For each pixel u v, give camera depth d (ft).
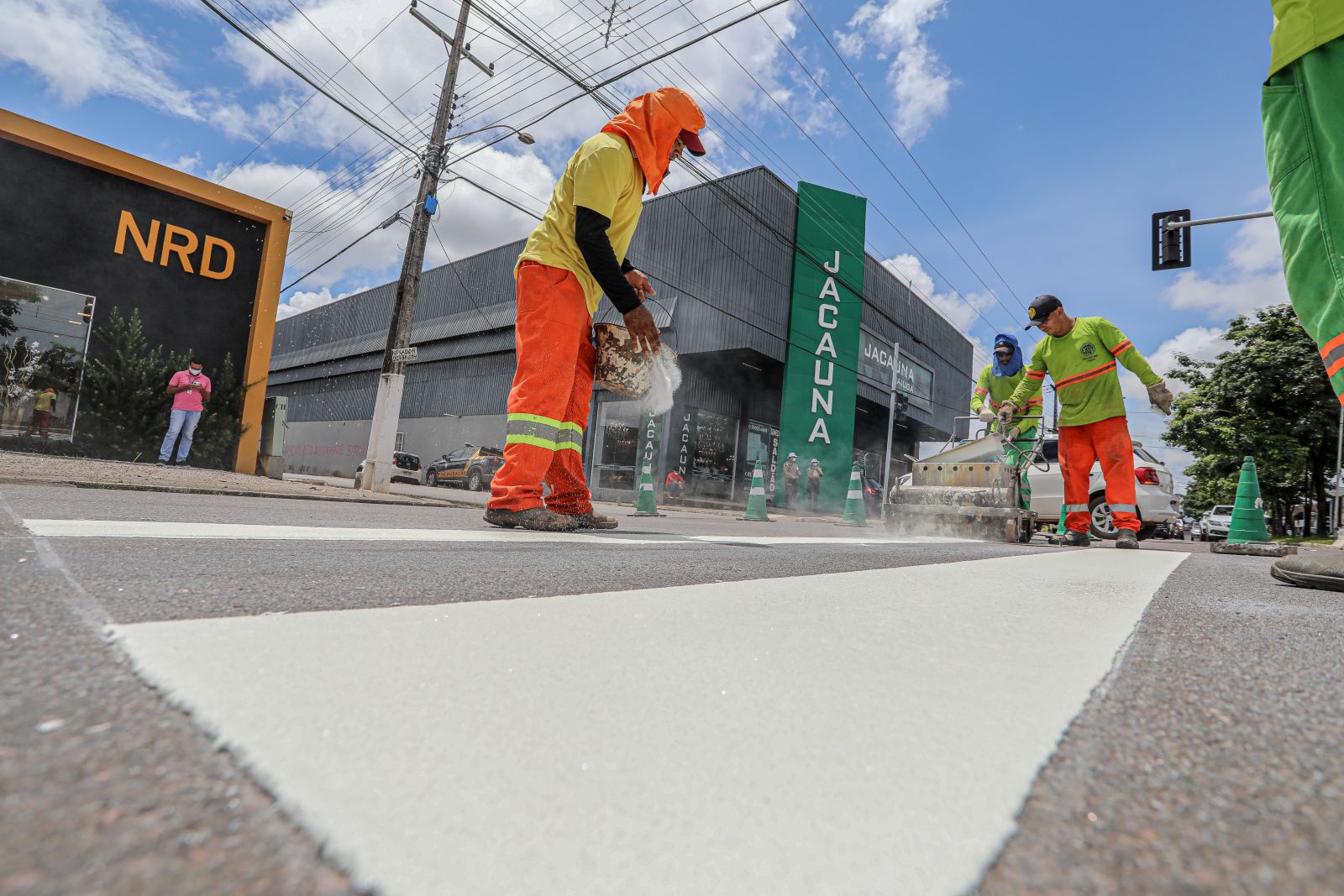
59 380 27.71
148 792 1.11
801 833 1.13
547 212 10.09
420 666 2.02
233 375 31.68
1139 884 1.00
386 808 1.13
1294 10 6.96
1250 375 76.02
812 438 74.74
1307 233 6.80
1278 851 1.13
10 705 1.47
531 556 5.98
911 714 1.82
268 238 33.04
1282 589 6.31
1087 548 17.16
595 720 1.66
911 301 100.07
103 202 29.14
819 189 77.61
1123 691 2.15
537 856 1.01
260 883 0.86
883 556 8.23
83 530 5.45
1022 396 19.30
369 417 107.55
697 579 4.87
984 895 0.95
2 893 0.78
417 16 32.17
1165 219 38.22
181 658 1.91
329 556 4.94
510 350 85.81
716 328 71.61
